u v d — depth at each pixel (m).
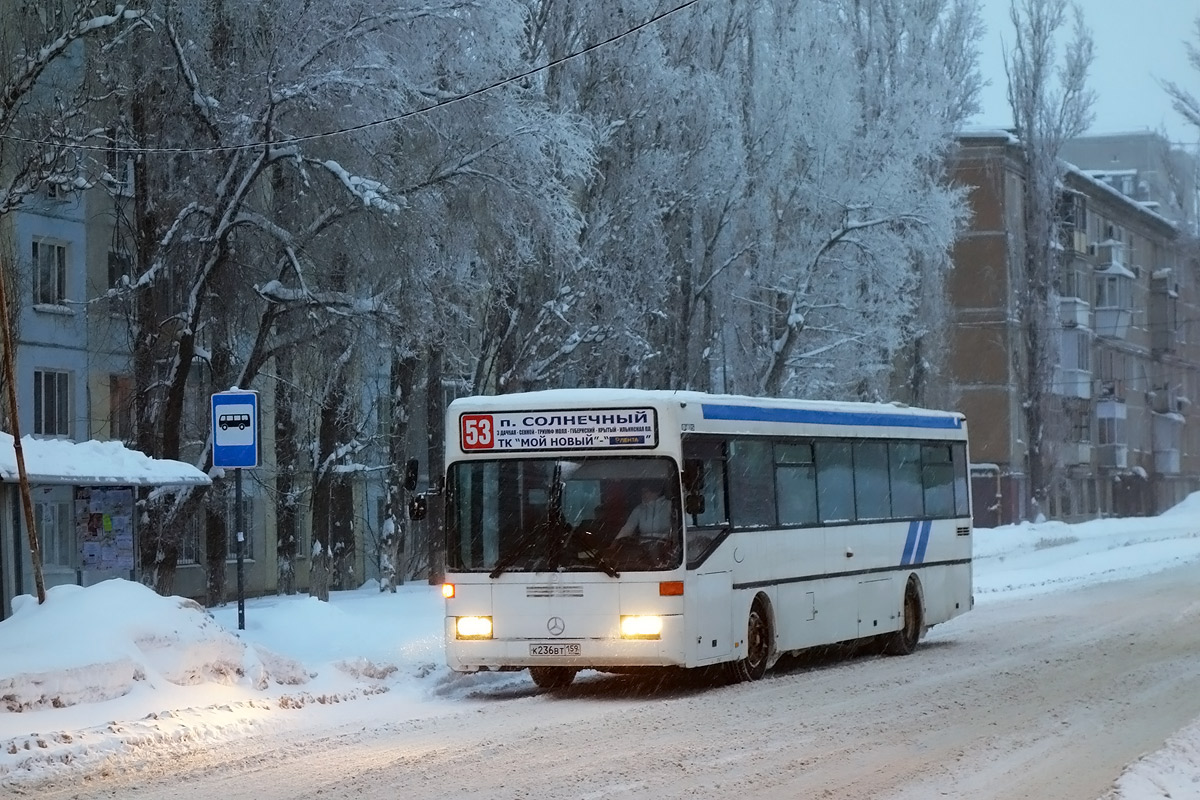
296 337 28.11
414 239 27.08
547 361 33.38
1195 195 83.50
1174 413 101.81
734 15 39.03
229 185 26.78
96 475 19.81
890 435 22.62
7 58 25.83
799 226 41.03
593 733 13.68
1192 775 10.66
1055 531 57.28
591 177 31.25
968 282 75.38
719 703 16.03
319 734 13.66
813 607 19.84
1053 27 66.50
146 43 27.33
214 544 33.34
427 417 38.53
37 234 35.38
